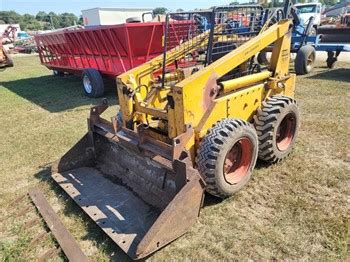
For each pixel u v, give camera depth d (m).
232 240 3.09
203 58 4.64
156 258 2.92
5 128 6.80
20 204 3.90
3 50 17.97
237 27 4.30
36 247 3.17
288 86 4.75
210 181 3.34
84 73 8.85
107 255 2.99
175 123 3.46
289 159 4.53
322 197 3.66
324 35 11.05
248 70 4.48
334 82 8.78
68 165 4.30
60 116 7.39
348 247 2.92
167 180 3.47
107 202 3.60
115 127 3.87
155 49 8.10
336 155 4.61
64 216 3.58
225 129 3.36
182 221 2.97
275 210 3.48
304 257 2.86
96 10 26.23
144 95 4.33
